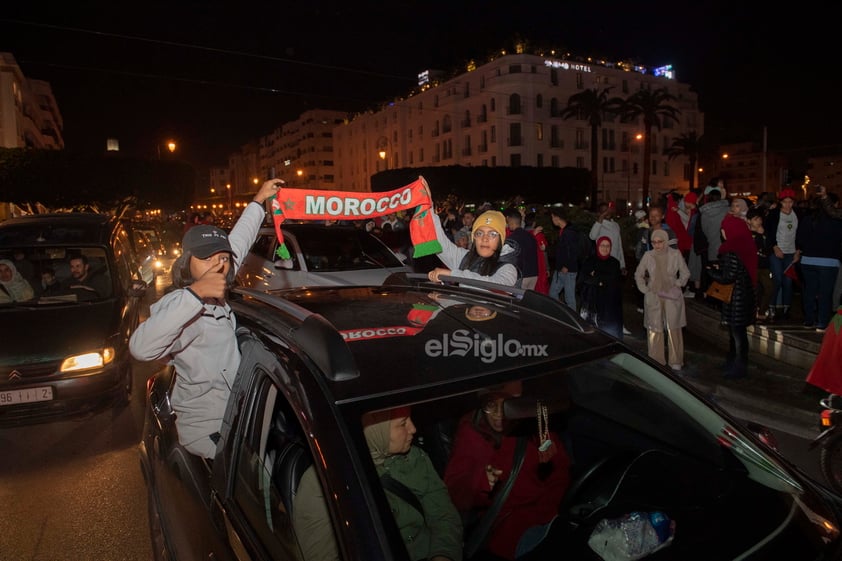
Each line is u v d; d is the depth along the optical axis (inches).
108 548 147.1
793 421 213.0
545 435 88.4
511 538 82.0
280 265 319.9
